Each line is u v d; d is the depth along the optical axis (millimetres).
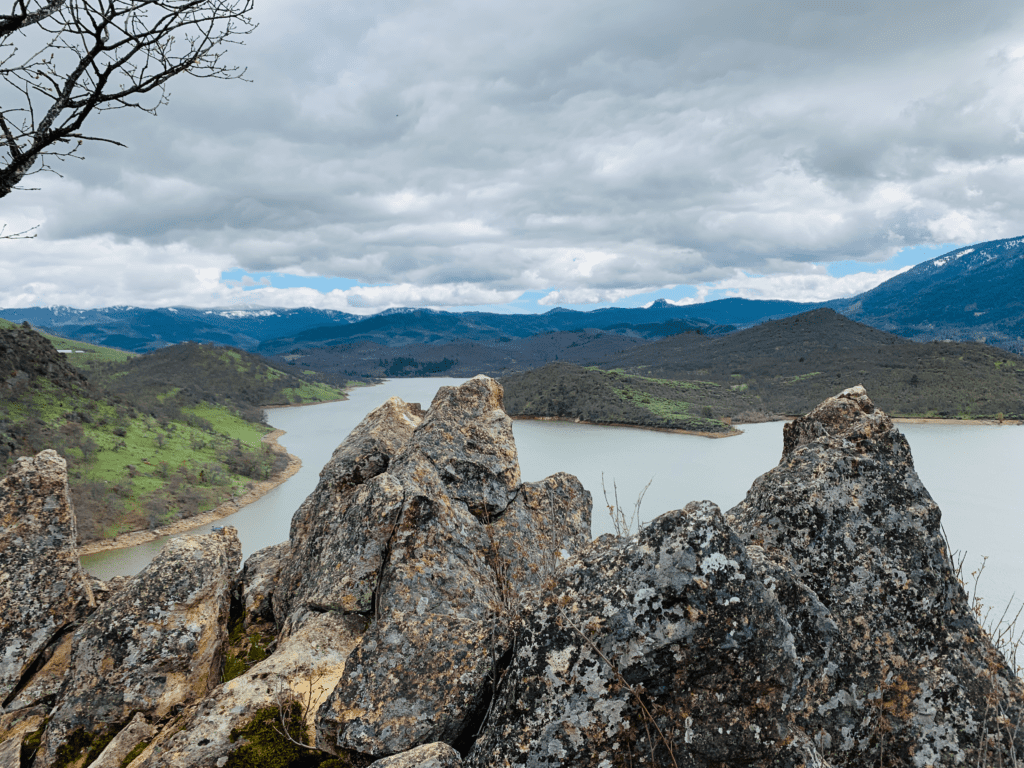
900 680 4559
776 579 4387
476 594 6992
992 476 115688
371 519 7168
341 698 4605
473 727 4387
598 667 3814
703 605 3764
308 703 5324
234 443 143625
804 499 5250
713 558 3852
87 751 5883
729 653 3715
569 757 3697
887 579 4918
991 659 4652
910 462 5520
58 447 106938
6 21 3725
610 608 3904
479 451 9219
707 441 168875
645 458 139250
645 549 4012
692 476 117688
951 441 158000
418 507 7207
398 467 8336
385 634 4836
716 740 3654
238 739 4840
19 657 6801
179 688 6258
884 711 4445
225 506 102125
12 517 7324
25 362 133125
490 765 3762
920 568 4957
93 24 3936
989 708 4371
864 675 4527
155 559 6914
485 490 8773
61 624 7082
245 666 7445
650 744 3676
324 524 8414
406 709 4422
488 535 8172
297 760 4656
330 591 6945
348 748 4348
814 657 4352
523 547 8406
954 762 4238
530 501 9164
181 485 104875
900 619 4805
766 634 3744
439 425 9398
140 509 93875
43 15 3803
